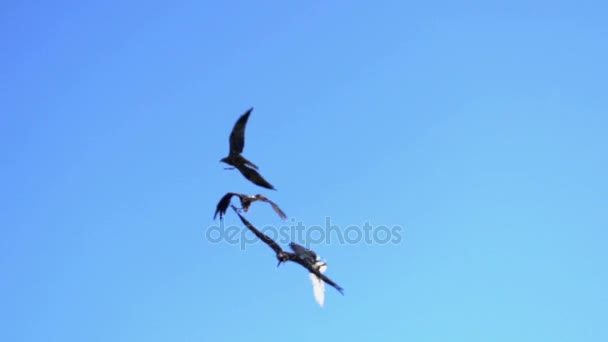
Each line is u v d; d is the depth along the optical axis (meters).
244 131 23.11
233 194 23.03
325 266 23.94
